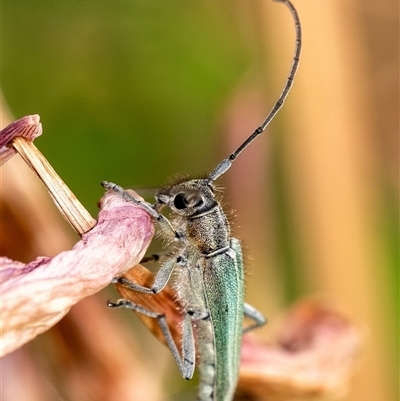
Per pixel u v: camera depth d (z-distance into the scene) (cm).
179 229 9
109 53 11
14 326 8
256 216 10
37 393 9
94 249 8
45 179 8
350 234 10
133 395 9
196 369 10
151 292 9
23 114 11
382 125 11
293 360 9
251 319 9
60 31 11
